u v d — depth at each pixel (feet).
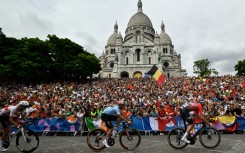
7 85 185.16
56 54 232.32
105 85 179.63
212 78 205.05
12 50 217.56
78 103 91.97
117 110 41.14
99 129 42.06
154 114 75.51
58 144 49.96
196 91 127.44
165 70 400.26
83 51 280.51
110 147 45.39
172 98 116.16
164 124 72.69
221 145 46.75
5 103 84.84
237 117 74.74
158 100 103.09
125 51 413.18
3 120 39.19
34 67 196.75
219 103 92.58
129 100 104.22
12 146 45.80
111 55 463.01
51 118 71.26
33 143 40.16
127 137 42.34
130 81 211.61
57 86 160.04
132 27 474.08
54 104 91.04
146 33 460.14
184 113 42.68
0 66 199.41
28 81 209.56
